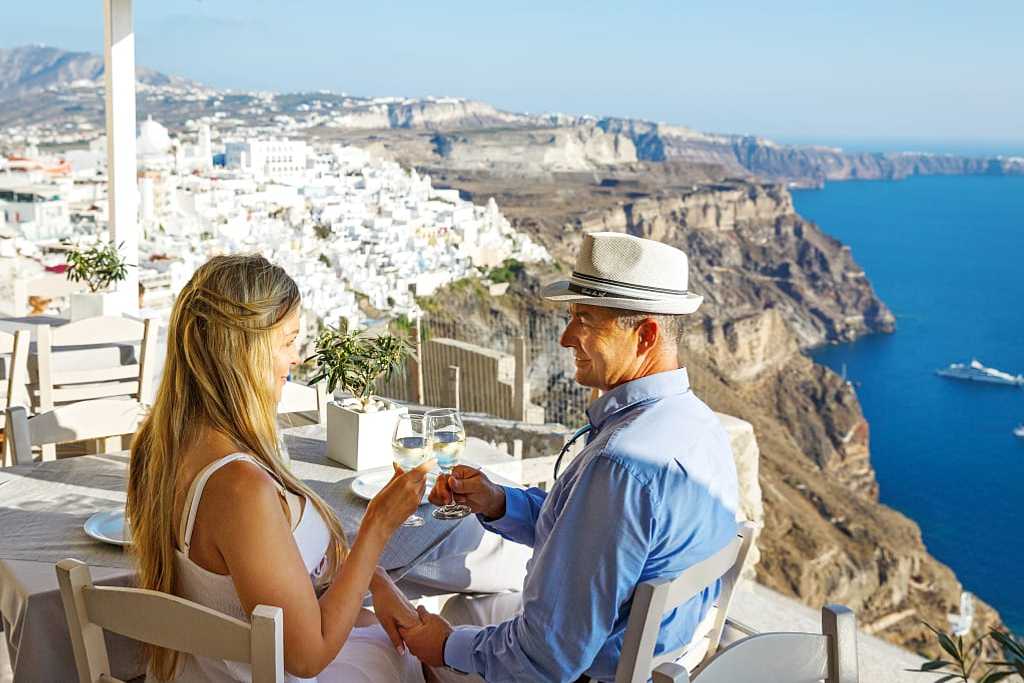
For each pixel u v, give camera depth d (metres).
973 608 23.39
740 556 1.79
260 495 1.37
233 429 1.44
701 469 1.53
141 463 1.52
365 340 2.33
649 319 1.62
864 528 25.78
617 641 1.55
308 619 1.38
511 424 5.43
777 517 26.38
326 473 2.25
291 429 2.61
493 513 1.89
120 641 1.69
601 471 1.49
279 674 1.18
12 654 1.65
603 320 1.64
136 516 1.51
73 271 4.75
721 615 1.82
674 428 1.54
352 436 2.27
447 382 6.12
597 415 1.67
